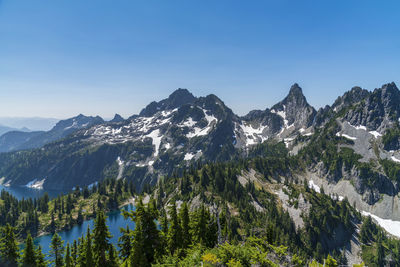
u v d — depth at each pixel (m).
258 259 27.25
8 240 46.16
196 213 60.00
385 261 126.94
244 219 119.88
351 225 147.00
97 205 180.50
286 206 152.88
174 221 48.31
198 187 162.38
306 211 145.12
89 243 44.81
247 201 143.12
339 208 155.75
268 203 150.12
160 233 44.81
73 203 183.62
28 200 180.50
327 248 129.50
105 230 45.28
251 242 34.44
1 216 153.25
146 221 43.16
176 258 37.12
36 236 137.38
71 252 66.62
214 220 57.75
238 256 27.91
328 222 139.50
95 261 45.06
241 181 175.00
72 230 147.00
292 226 134.12
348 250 134.62
